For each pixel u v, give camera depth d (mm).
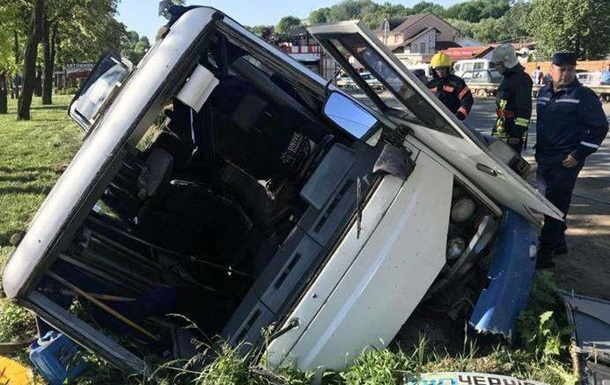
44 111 25203
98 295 3496
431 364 3098
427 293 3426
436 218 3131
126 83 3404
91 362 3336
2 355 3682
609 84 25531
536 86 29641
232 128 3654
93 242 3668
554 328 3270
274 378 2982
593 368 3000
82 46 45812
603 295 4543
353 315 3037
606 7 42750
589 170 9258
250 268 3869
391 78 3084
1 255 5586
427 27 81000
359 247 3020
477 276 3494
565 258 5402
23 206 7504
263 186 3877
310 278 3043
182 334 3520
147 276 3930
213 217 3926
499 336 3334
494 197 3381
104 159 2893
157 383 3115
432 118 2977
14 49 25875
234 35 3152
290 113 3674
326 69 3910
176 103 3805
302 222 3252
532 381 2830
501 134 5902
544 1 45500
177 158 3969
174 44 2979
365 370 2943
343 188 3188
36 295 2986
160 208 3854
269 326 3057
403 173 3008
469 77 32531
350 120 3281
